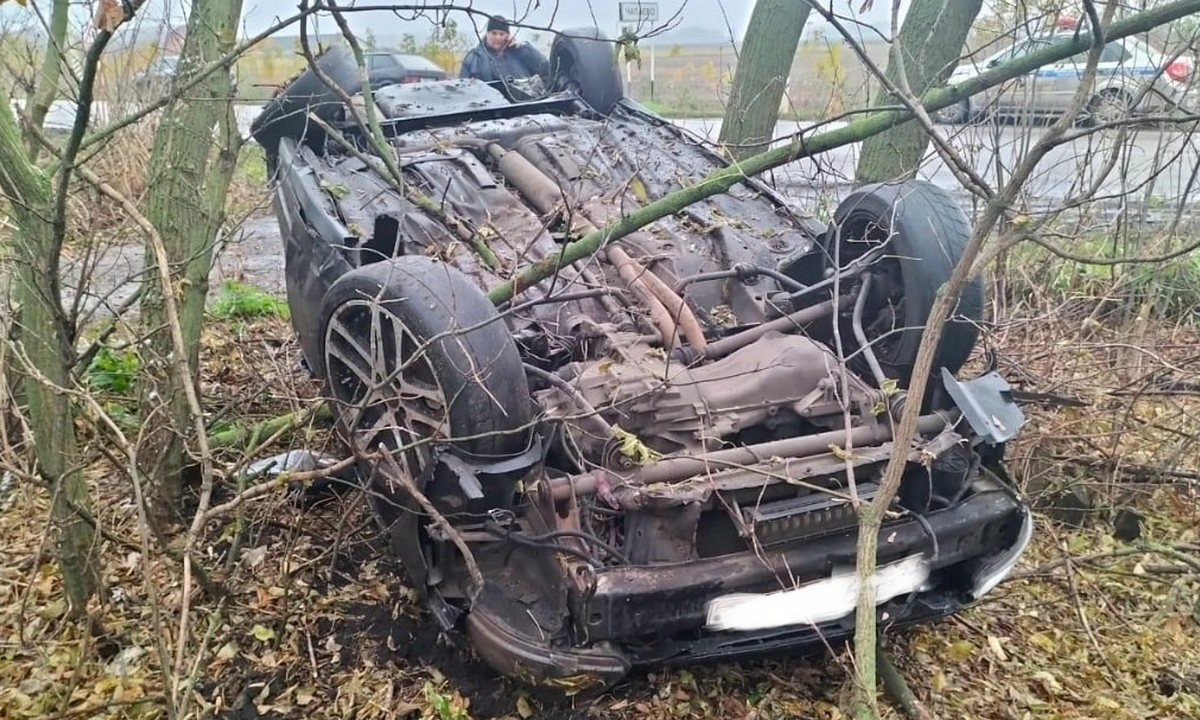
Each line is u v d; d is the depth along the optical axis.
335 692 3.18
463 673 3.22
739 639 2.87
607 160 4.62
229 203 8.09
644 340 3.50
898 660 3.41
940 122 5.42
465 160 4.52
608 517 2.98
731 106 5.95
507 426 2.96
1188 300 5.64
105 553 3.73
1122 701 3.29
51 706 3.09
